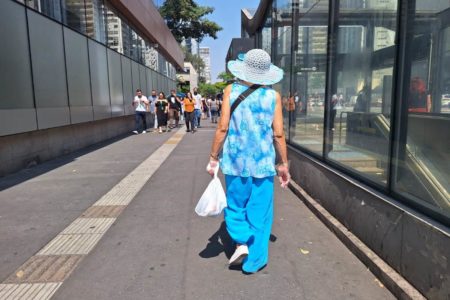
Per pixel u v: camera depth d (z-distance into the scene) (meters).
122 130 15.95
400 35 3.16
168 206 5.15
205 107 29.59
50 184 6.44
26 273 3.26
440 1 2.78
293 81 6.86
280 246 3.78
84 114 10.77
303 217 4.66
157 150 10.62
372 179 3.60
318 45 5.37
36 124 7.86
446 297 2.40
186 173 7.34
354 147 4.03
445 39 2.75
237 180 3.16
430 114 2.81
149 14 20.59
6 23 6.85
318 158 5.20
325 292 2.92
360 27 4.02
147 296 2.88
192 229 4.27
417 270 2.70
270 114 3.16
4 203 5.32
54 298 2.86
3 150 7.04
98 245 3.84
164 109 16.27
